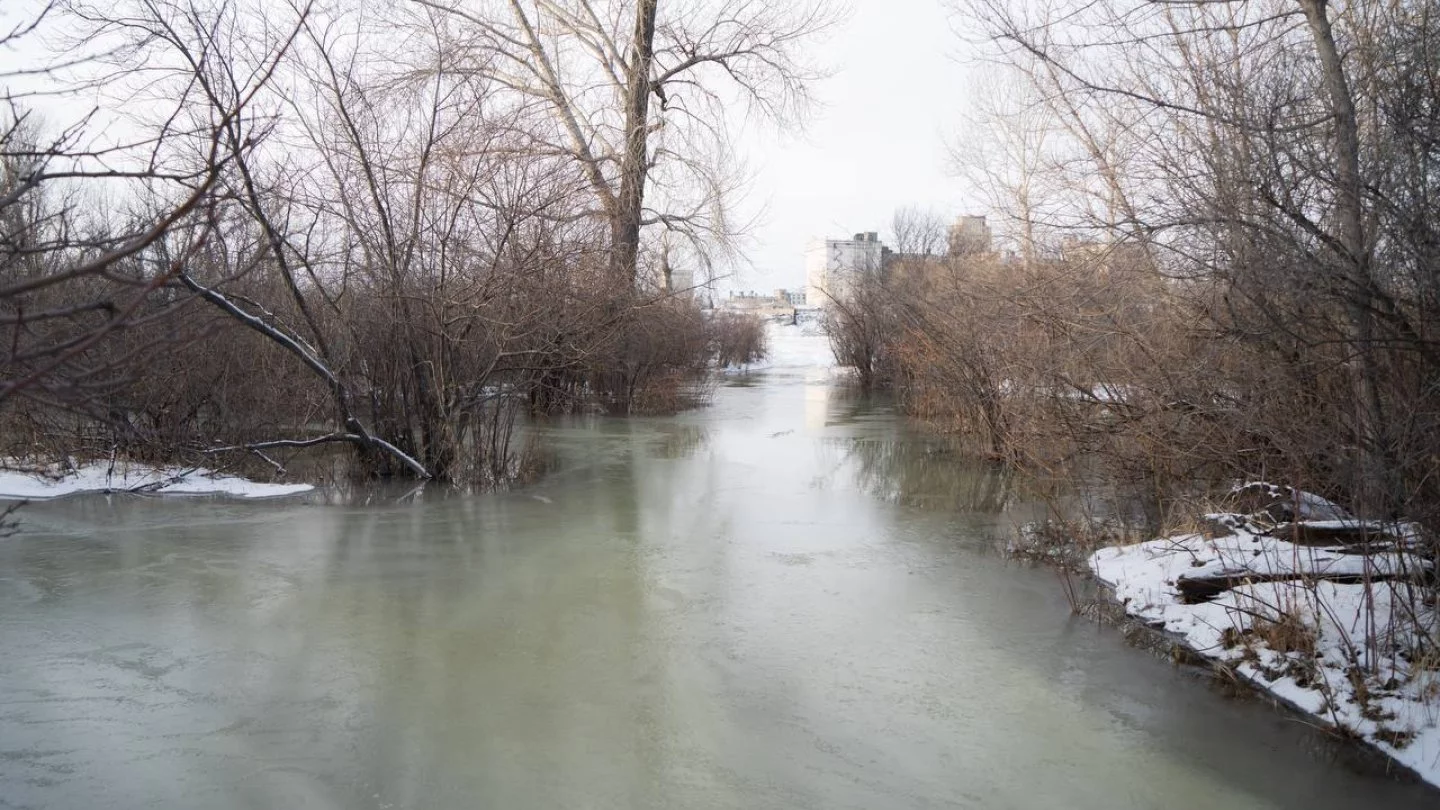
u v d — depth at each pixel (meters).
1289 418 6.32
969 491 11.23
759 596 7.14
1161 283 7.74
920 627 6.53
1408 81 5.29
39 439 10.92
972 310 12.48
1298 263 5.57
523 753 4.71
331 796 4.29
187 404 11.70
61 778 4.38
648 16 19.89
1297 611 5.66
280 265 9.77
